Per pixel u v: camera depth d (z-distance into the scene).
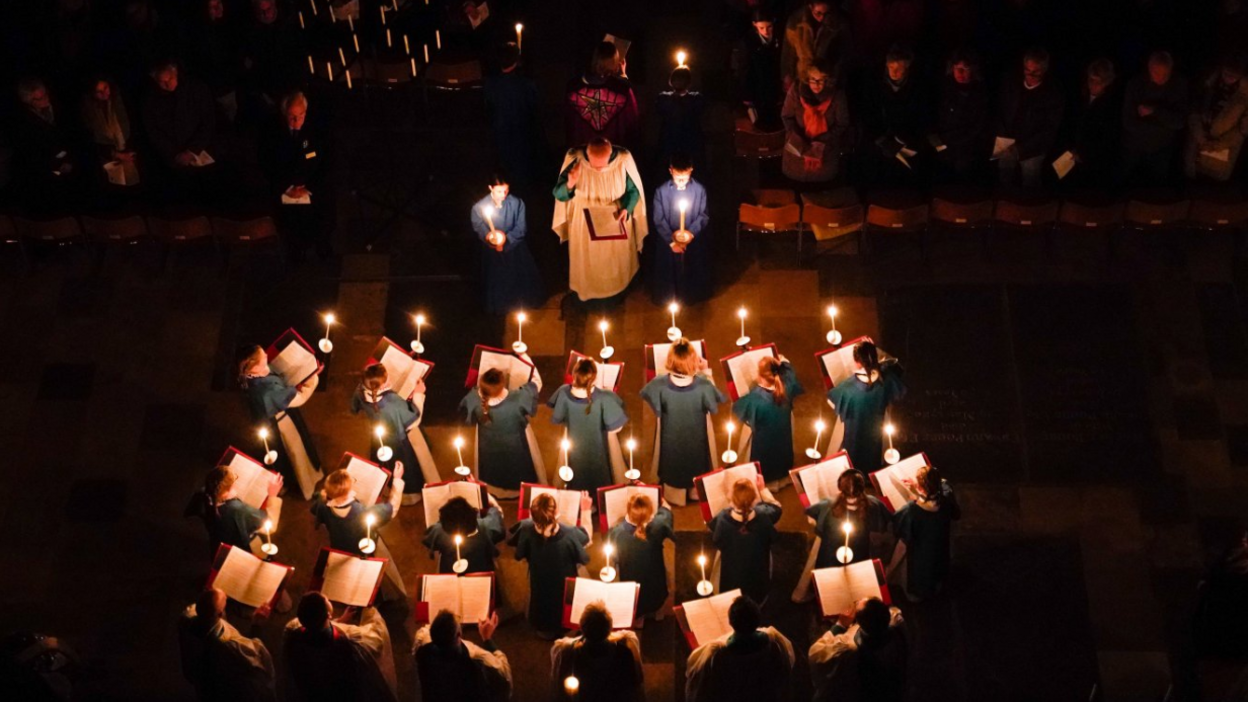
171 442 13.81
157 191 14.73
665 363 12.77
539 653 12.48
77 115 14.58
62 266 14.96
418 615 11.48
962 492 13.27
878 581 11.44
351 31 15.70
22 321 14.62
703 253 14.09
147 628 12.70
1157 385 13.84
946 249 14.76
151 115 14.38
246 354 12.26
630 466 13.49
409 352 14.32
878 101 14.38
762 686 10.64
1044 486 13.27
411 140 15.82
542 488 12.08
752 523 11.61
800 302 14.49
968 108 14.10
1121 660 12.28
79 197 14.50
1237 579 11.29
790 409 12.75
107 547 13.17
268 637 12.65
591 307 14.50
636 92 16.11
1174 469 13.32
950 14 14.99
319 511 11.84
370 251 15.05
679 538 13.13
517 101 14.45
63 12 15.10
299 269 14.94
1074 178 14.36
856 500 11.30
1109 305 14.34
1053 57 15.08
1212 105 13.99
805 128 14.04
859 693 10.68
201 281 14.87
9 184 14.49
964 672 12.29
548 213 15.35
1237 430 13.53
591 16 16.70
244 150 15.31
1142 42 15.02
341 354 14.36
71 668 11.73
